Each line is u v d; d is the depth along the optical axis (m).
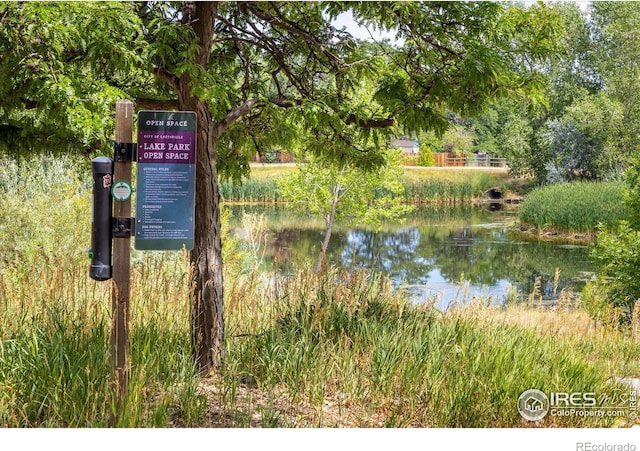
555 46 5.86
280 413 4.54
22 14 4.27
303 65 6.89
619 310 10.47
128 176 4.05
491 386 4.88
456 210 37.53
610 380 5.88
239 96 6.88
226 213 11.72
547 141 39.78
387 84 5.95
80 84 4.61
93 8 4.43
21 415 4.11
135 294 5.56
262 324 5.79
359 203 18.31
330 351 5.09
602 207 26.72
